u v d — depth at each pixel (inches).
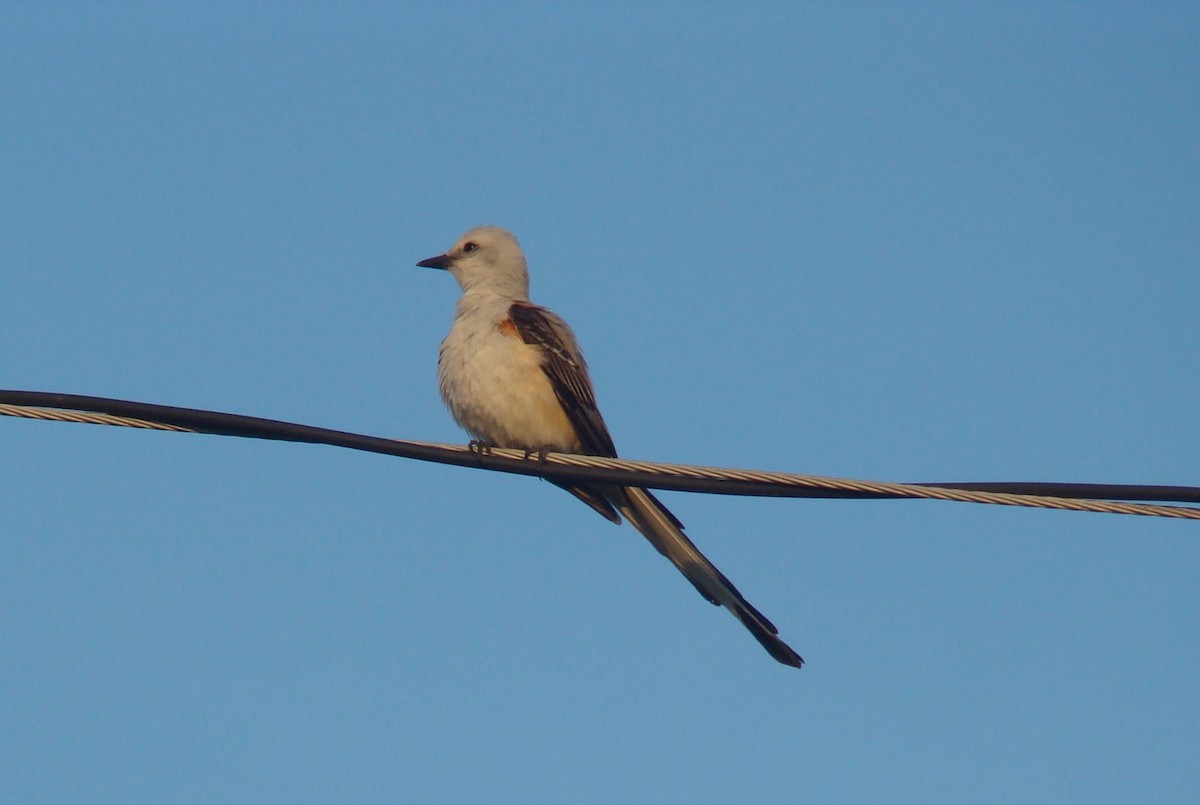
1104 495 365.1
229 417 390.9
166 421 388.5
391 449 399.5
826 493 379.2
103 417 385.1
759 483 384.5
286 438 394.6
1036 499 366.9
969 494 369.1
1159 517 365.1
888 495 373.7
